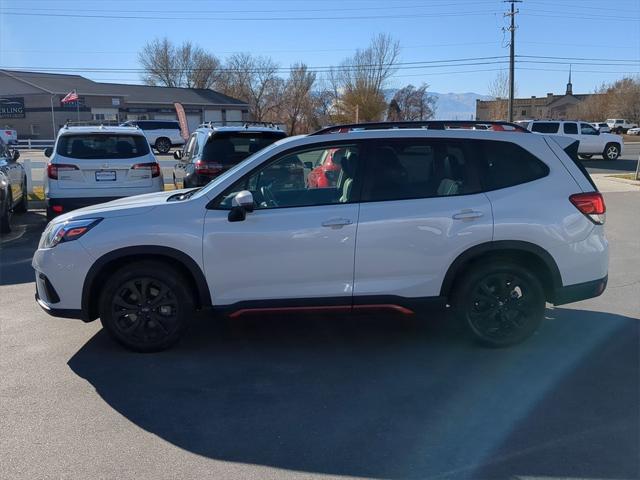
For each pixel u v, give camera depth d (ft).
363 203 15.55
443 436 11.65
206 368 15.07
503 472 10.39
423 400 13.25
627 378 14.39
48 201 30.78
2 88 177.88
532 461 10.74
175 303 15.76
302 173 15.79
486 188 15.81
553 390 13.74
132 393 13.60
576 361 15.43
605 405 12.96
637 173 61.57
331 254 15.37
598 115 329.11
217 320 18.83
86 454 10.98
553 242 15.69
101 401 13.17
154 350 15.99
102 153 31.40
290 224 15.26
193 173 32.17
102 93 176.45
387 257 15.48
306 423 12.19
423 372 14.83
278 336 17.43
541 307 16.07
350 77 218.38
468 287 15.92
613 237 31.86
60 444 11.33
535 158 16.08
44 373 14.69
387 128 16.72
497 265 15.85
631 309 19.75
